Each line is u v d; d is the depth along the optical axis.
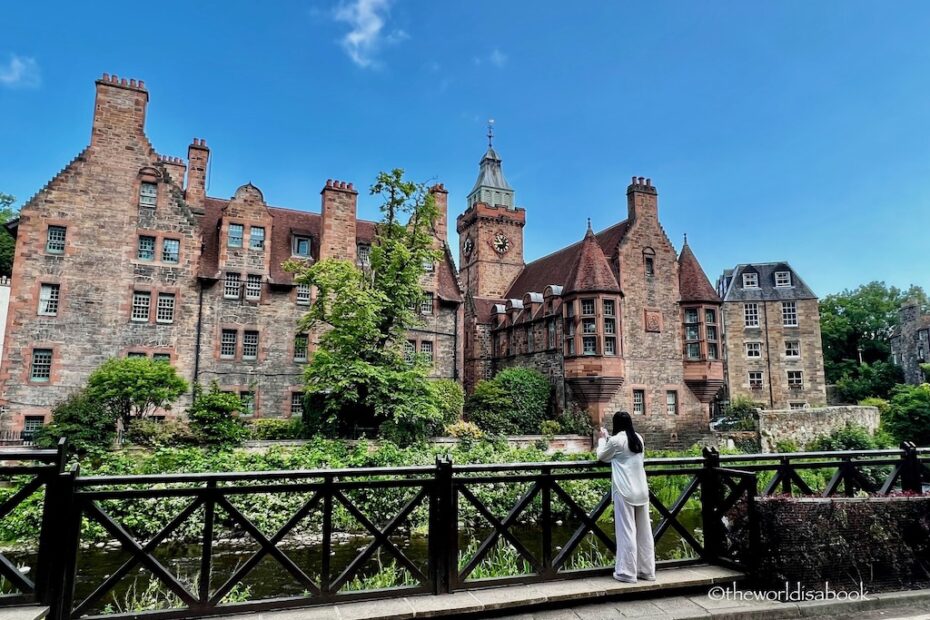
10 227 27.66
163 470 17.73
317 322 31.05
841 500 7.03
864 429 34.16
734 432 34.81
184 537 14.68
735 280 49.62
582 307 33.16
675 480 20.84
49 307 26.53
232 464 18.56
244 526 5.79
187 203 31.91
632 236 35.06
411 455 20.88
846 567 6.84
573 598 6.31
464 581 6.38
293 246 32.59
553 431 31.58
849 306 61.72
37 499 14.23
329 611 5.75
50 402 25.84
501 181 55.59
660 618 6.08
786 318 47.91
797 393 46.69
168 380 23.27
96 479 5.42
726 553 7.37
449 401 28.22
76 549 5.38
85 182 27.75
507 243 52.34
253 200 31.20
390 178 25.75
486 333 42.91
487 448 23.30
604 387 31.95
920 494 7.54
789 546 6.73
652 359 34.06
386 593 6.10
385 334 25.34
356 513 6.13
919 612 6.59
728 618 6.23
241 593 10.50
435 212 26.20
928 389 38.09
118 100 28.84
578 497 17.81
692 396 34.78
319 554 13.66
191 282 29.14
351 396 22.92
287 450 20.38
